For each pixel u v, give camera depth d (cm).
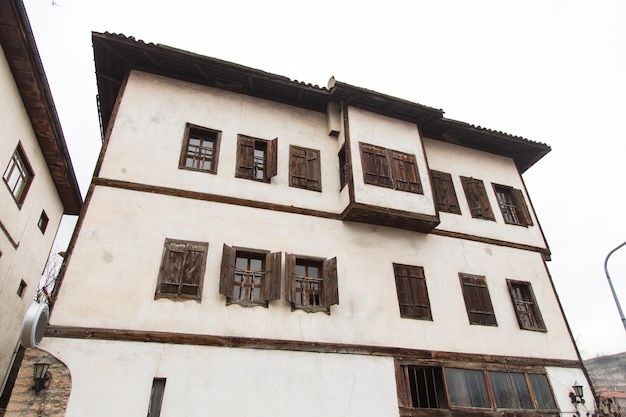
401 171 1123
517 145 1415
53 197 1527
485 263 1169
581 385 1071
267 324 862
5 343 1288
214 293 855
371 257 1040
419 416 873
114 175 912
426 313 1016
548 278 1236
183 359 774
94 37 970
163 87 1077
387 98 1179
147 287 817
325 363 863
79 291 774
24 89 1062
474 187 1309
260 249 941
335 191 1108
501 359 1019
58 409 675
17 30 895
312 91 1170
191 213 927
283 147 1121
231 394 772
